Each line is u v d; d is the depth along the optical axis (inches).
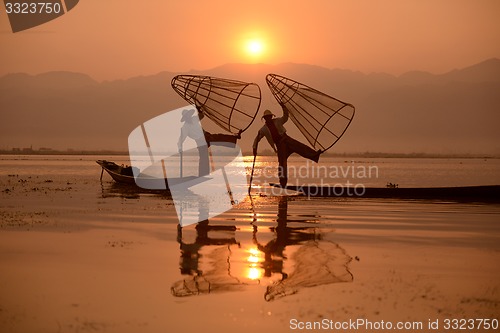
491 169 1998.0
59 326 248.1
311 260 364.5
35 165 1811.0
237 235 450.3
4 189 820.0
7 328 245.8
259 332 242.2
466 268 346.9
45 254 377.7
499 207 638.5
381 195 737.6
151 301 280.5
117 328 246.5
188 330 244.7
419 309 273.1
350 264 355.3
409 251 394.0
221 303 279.1
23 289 298.8
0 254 377.4
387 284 312.0
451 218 548.7
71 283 309.9
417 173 1558.8
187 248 399.2
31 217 536.4
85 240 425.7
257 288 303.4
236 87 759.1
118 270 337.4
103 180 1010.1
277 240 430.6
